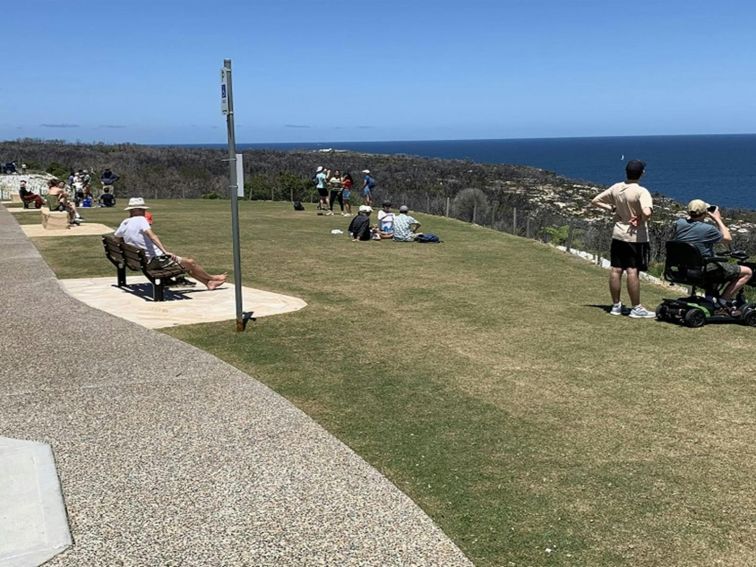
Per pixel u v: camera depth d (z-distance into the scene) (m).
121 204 32.69
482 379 6.30
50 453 4.62
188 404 5.56
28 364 6.61
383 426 5.18
